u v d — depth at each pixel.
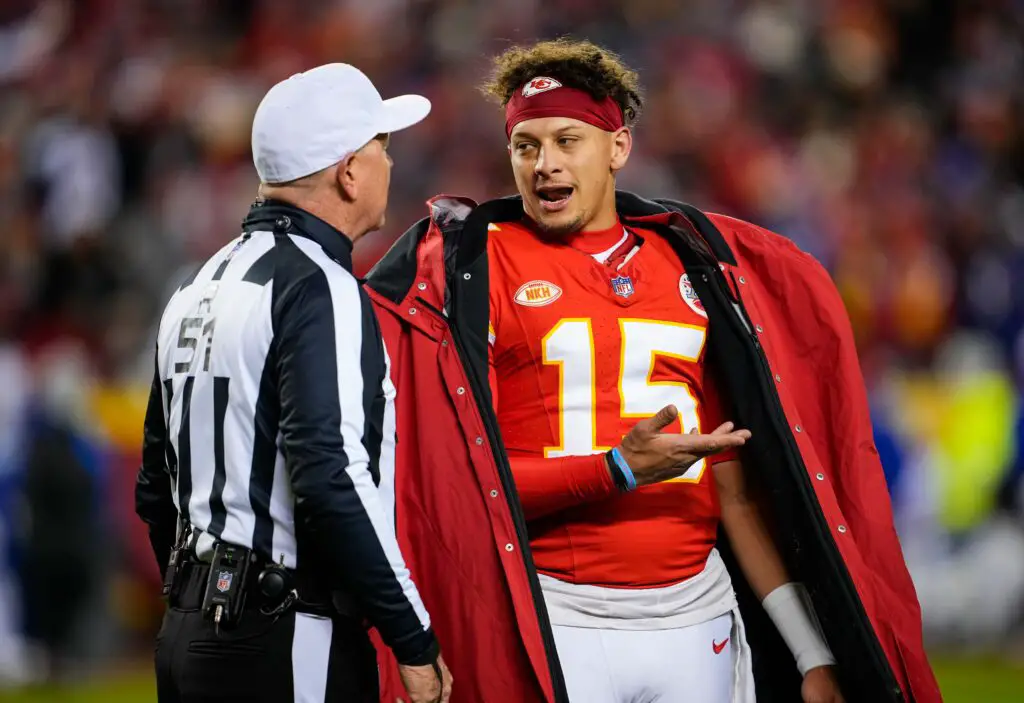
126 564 29.61
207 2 45.81
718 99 42.19
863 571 11.14
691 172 40.16
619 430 10.93
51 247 35.97
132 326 33.66
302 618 9.50
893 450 31.58
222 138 39.59
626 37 43.12
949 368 33.88
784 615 11.57
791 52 44.78
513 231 11.48
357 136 10.05
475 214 11.45
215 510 9.59
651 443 10.22
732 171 40.22
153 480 10.61
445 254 11.34
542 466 10.61
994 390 32.00
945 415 32.25
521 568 10.35
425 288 10.95
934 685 11.18
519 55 11.47
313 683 9.50
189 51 44.25
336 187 10.07
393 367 10.84
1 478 27.75
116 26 44.81
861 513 11.34
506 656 10.34
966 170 44.22
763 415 11.35
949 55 48.34
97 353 33.69
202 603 9.49
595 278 11.19
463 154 39.00
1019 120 46.88
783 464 11.30
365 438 9.59
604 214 11.46
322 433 9.23
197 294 10.03
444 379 10.77
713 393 11.71
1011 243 41.72
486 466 10.54
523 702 10.30
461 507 10.56
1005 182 44.88
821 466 11.30
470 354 10.81
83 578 27.36
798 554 11.36
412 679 9.67
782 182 40.78
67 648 27.48
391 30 44.22
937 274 38.53
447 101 40.47
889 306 37.66
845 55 45.56
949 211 42.12
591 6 44.00
